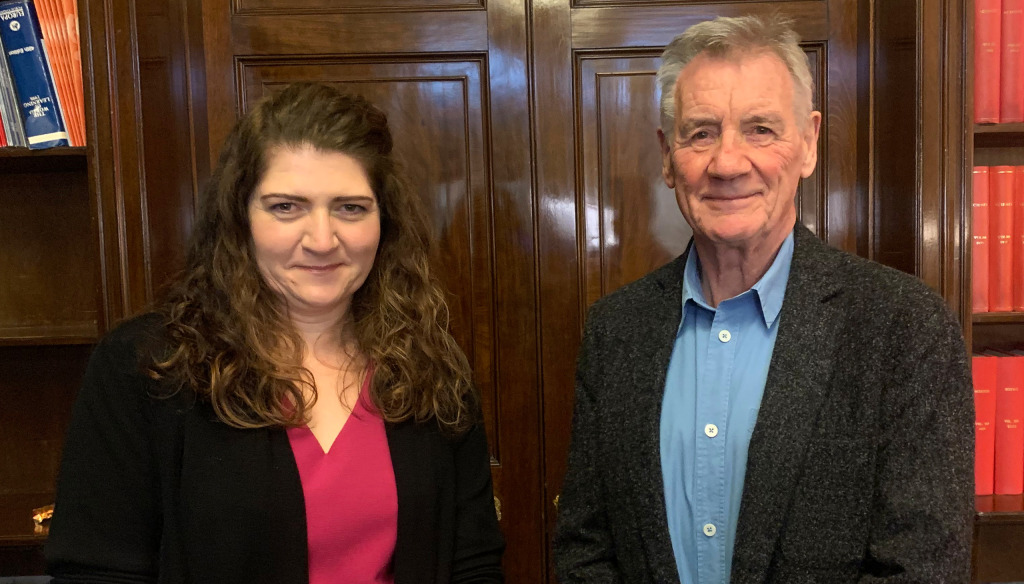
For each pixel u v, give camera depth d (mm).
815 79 1762
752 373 1122
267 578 1032
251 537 1023
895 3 1592
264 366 1082
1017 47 1562
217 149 1768
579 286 1782
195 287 1124
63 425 1864
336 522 1080
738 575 1037
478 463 1282
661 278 1279
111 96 1520
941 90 1487
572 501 1260
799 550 1014
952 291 1501
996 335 1794
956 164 1493
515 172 1757
